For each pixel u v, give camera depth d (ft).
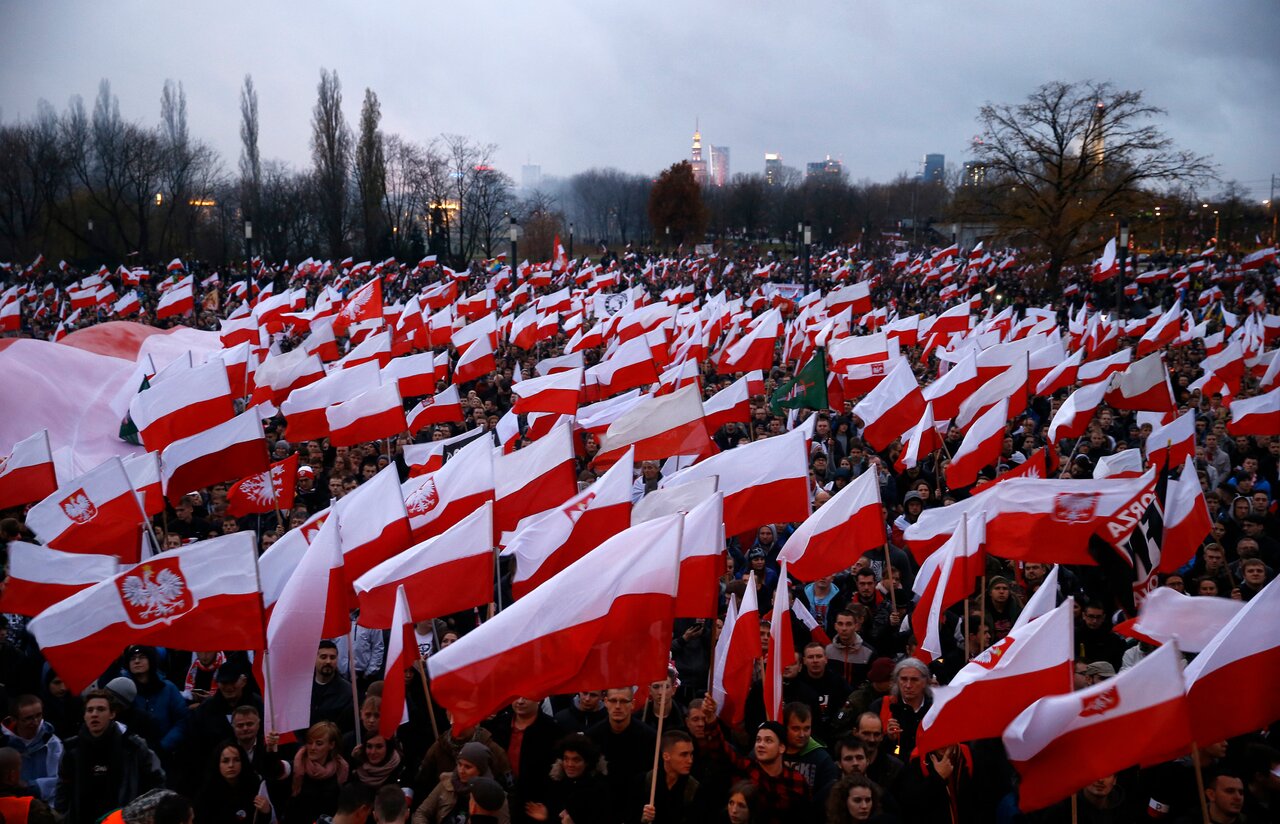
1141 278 177.27
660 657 23.89
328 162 296.10
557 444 36.06
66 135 303.27
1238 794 21.72
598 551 24.25
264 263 275.59
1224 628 21.38
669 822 24.00
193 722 27.86
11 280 228.84
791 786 23.68
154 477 41.57
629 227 629.10
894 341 67.26
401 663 25.86
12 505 43.37
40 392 63.77
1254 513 41.96
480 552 29.53
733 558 42.55
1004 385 53.26
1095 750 20.27
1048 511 32.60
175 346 85.20
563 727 27.27
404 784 26.91
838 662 32.89
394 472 33.50
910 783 24.47
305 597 28.37
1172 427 45.34
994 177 197.47
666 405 41.09
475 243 408.67
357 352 70.03
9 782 23.61
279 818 25.63
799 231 366.84
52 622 25.63
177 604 26.16
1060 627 22.43
